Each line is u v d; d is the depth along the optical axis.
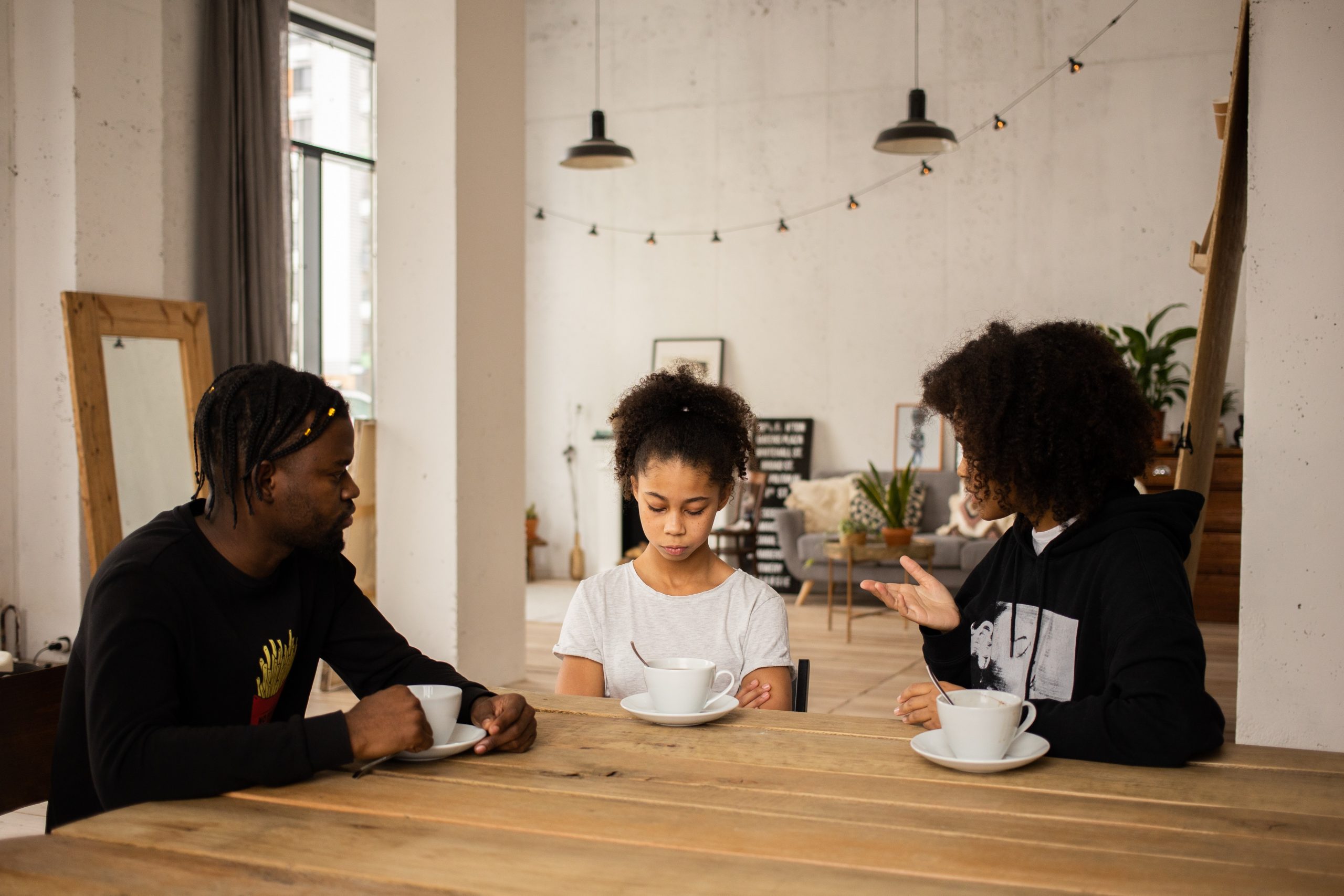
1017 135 7.35
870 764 1.12
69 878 0.82
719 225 8.09
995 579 1.55
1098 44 7.16
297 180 6.95
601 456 8.28
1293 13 2.35
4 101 4.31
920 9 7.55
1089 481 1.34
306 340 7.01
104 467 4.21
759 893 0.78
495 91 4.52
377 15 4.40
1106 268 7.17
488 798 1.02
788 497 7.70
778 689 1.72
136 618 1.14
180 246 5.50
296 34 6.91
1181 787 1.04
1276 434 2.36
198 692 1.23
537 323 8.57
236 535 1.28
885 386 7.69
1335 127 2.32
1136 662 1.15
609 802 1.00
